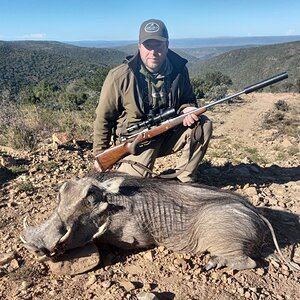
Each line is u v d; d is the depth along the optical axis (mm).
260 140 5125
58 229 1508
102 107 2025
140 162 2064
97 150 2119
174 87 2018
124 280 1551
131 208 1662
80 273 1581
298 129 6695
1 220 1949
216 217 1627
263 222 1731
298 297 1497
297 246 1833
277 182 2623
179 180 2193
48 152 2938
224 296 1469
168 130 2006
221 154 3480
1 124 3709
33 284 1521
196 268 1618
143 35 1880
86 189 1562
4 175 2482
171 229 1686
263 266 1660
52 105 6727
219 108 10219
